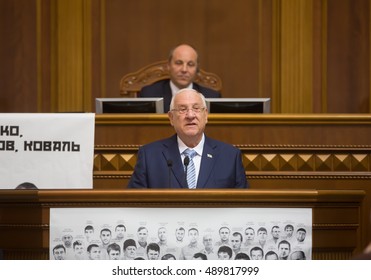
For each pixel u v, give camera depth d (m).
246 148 10.74
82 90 15.72
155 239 6.84
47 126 10.15
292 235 6.87
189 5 15.88
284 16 15.77
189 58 13.01
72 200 6.92
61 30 15.70
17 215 7.08
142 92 13.17
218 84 15.39
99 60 15.80
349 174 10.76
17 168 10.13
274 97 15.82
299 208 6.89
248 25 15.87
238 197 6.82
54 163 10.15
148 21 15.87
